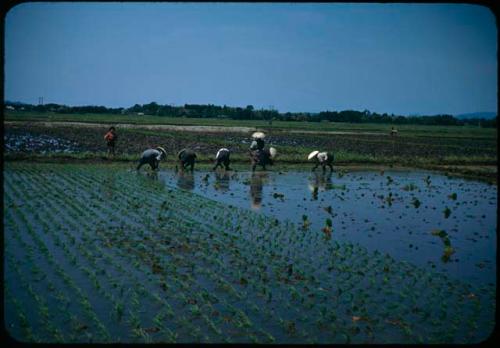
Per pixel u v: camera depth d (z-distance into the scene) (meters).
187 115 145.62
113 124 74.50
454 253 12.42
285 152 38.88
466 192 23.47
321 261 11.45
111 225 14.59
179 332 7.61
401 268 11.07
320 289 9.53
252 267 10.84
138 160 32.03
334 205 18.91
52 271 10.31
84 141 43.59
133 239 13.06
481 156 41.50
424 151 46.78
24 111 125.31
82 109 141.88
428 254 12.32
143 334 7.43
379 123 144.00
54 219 15.07
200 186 22.86
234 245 12.66
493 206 19.67
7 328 7.53
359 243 13.28
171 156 33.66
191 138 50.97
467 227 15.60
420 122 145.00
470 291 9.57
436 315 8.39
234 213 16.83
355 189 23.20
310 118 144.38
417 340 7.36
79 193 19.89
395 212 17.83
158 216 15.80
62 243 12.34
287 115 144.88
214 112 147.00
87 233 13.52
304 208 18.12
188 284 9.73
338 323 7.98
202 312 8.39
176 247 12.40
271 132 69.62
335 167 33.06
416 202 19.02
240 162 33.56
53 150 35.88
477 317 8.28
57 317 8.05
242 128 77.94
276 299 9.04
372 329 7.78
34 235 12.97
